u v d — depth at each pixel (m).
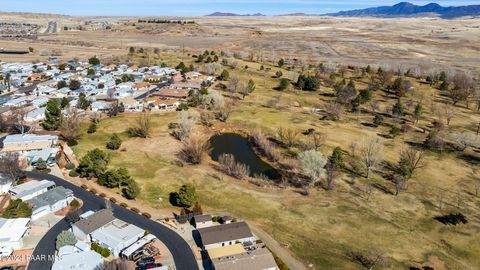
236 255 63.34
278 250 68.75
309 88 182.88
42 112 136.88
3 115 131.38
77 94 164.00
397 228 78.31
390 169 104.62
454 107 163.12
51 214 76.50
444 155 115.94
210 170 102.19
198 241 70.19
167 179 94.81
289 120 141.62
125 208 80.56
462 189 95.62
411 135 130.50
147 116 140.75
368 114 152.62
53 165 98.69
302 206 85.38
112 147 110.44
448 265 68.00
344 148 116.12
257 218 79.56
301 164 94.69
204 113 143.88
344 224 78.75
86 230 68.31
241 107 154.75
